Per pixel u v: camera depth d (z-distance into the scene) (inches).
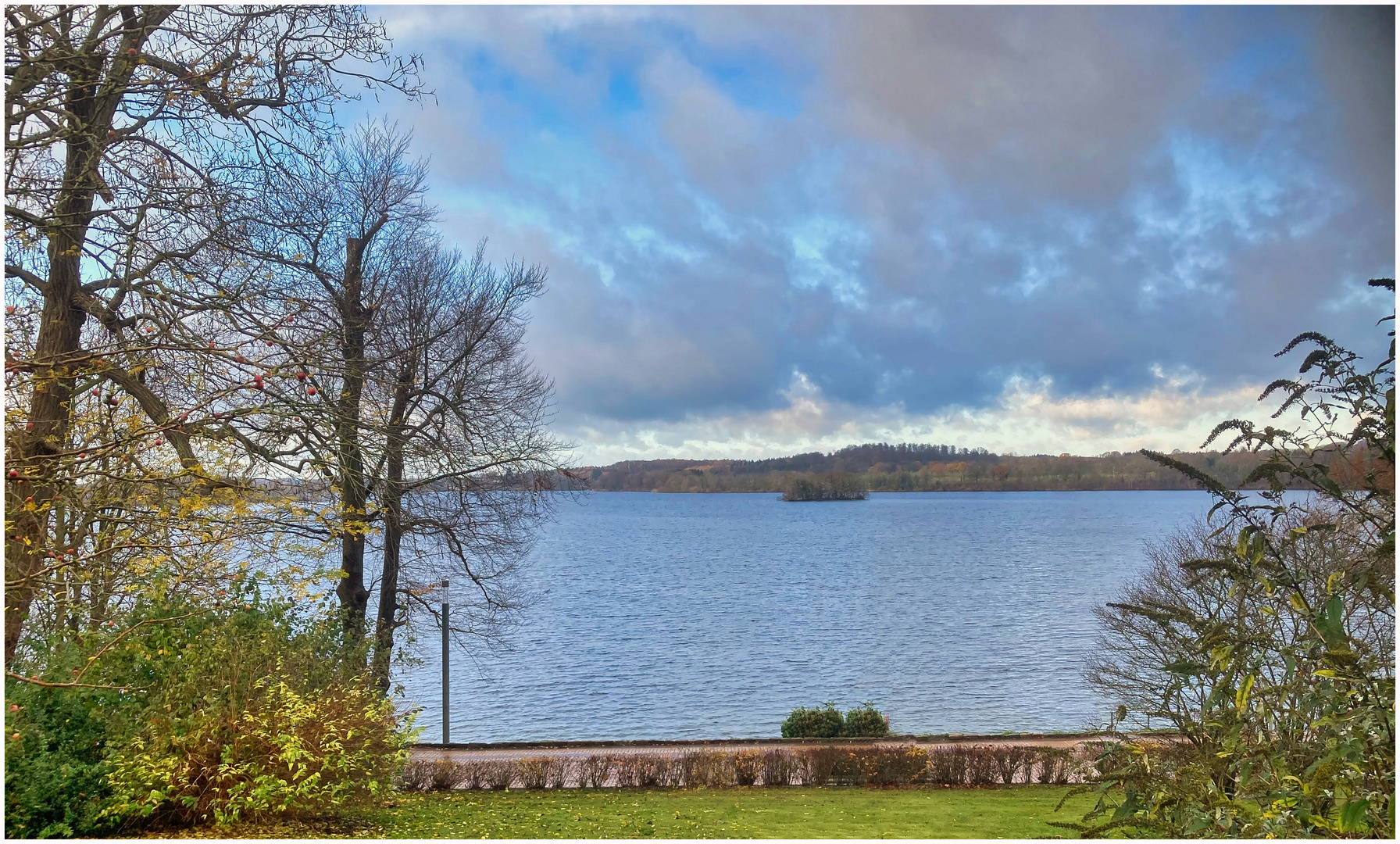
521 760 716.0
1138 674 791.7
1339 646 105.0
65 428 369.7
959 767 735.1
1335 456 112.6
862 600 2856.8
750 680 1702.8
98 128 402.6
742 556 4653.1
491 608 901.2
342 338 467.8
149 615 365.1
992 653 1963.6
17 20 351.9
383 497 685.3
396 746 441.4
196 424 311.1
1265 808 114.2
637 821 502.9
